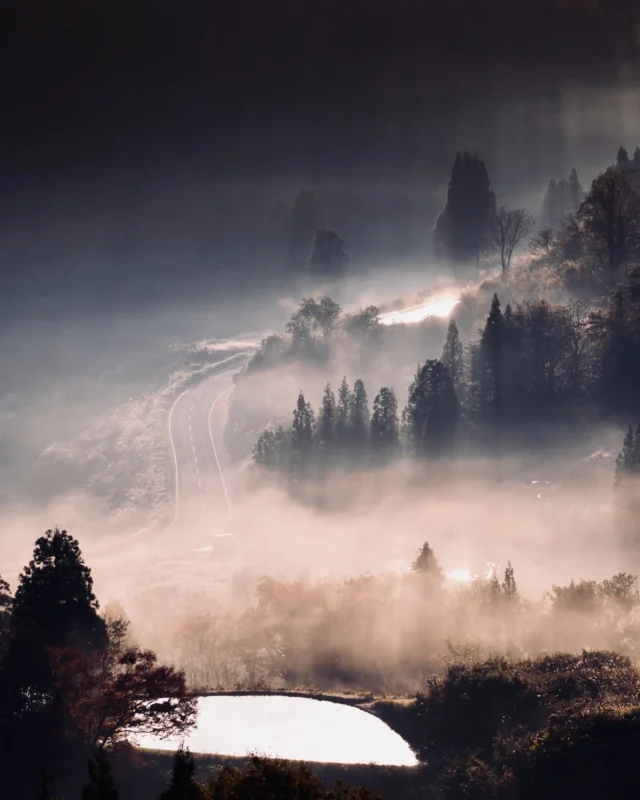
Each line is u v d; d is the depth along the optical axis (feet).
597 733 240.32
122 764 254.88
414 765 250.98
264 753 251.60
